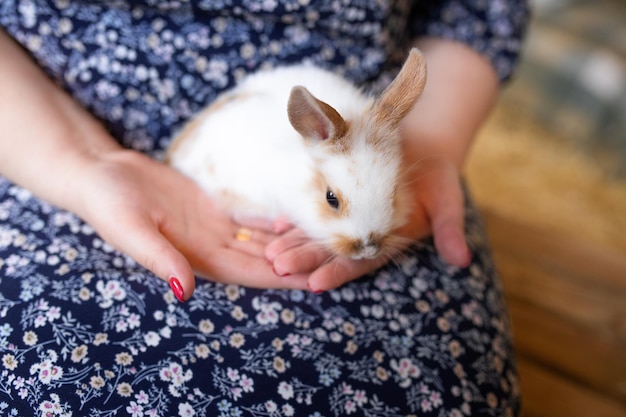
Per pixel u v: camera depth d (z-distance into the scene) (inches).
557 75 48.8
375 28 24.2
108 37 22.6
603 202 43.8
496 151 47.0
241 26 23.2
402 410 20.0
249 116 22.6
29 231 20.9
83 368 18.8
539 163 46.4
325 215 21.7
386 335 20.8
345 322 20.8
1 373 18.8
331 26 23.8
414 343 20.9
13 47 22.7
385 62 25.2
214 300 20.2
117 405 18.6
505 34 27.7
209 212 22.1
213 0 22.3
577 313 28.9
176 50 23.0
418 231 23.4
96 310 19.5
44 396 18.6
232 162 22.4
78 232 21.1
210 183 22.5
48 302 19.4
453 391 20.6
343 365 20.1
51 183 21.2
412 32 28.4
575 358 27.4
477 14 27.6
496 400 21.1
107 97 23.2
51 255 20.4
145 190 21.0
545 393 26.2
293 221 22.6
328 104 21.0
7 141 21.5
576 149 47.9
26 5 22.0
